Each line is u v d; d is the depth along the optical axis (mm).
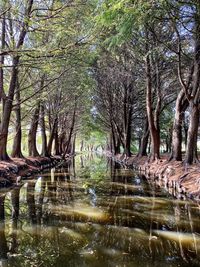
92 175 22891
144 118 38031
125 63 26406
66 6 12734
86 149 127250
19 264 6410
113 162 40938
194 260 6641
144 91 33500
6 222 9555
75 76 24594
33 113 30500
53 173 24422
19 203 12305
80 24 13594
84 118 49219
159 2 10250
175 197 13609
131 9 8875
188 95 16984
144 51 21516
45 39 16000
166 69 23469
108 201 12742
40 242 7773
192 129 17234
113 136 48906
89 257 6797
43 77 23109
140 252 7109
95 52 15102
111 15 9344
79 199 13172
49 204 12125
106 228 8922
